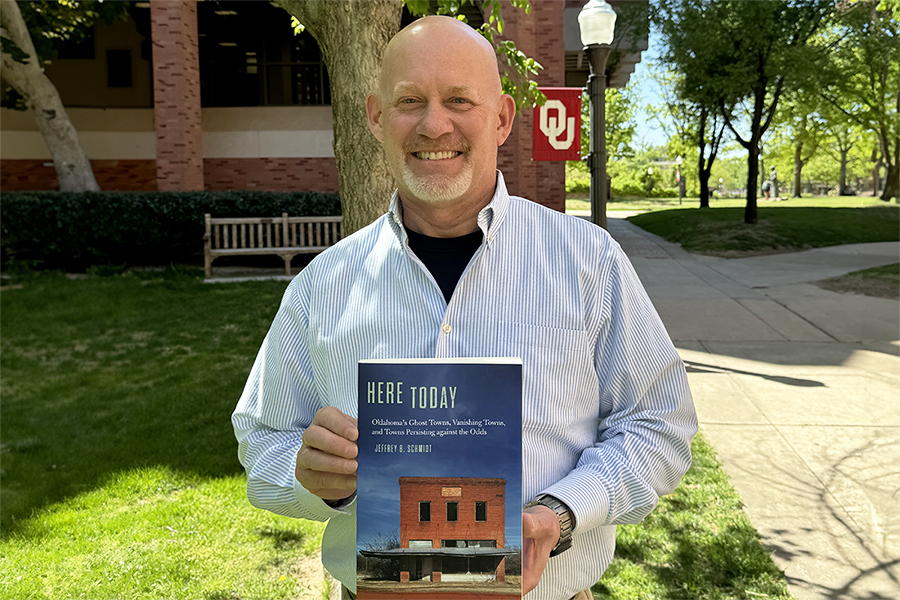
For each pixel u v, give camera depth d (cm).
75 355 744
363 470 123
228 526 386
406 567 122
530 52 1283
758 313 934
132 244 1227
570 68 1744
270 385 169
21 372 686
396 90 145
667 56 1969
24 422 549
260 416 170
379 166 328
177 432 523
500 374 121
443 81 142
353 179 331
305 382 167
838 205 2873
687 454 157
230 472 454
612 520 147
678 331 841
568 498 137
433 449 122
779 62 1817
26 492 427
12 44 1223
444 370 122
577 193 4838
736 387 614
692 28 1831
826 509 398
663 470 152
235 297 1002
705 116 2686
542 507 135
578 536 157
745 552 348
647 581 329
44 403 595
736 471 448
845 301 999
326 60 337
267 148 1576
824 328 846
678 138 3941
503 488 121
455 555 122
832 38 2102
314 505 151
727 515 388
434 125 141
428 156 146
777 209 2403
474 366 121
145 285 1084
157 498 422
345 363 155
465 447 122
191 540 370
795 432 511
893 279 1133
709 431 515
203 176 1528
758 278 1235
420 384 122
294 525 387
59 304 960
